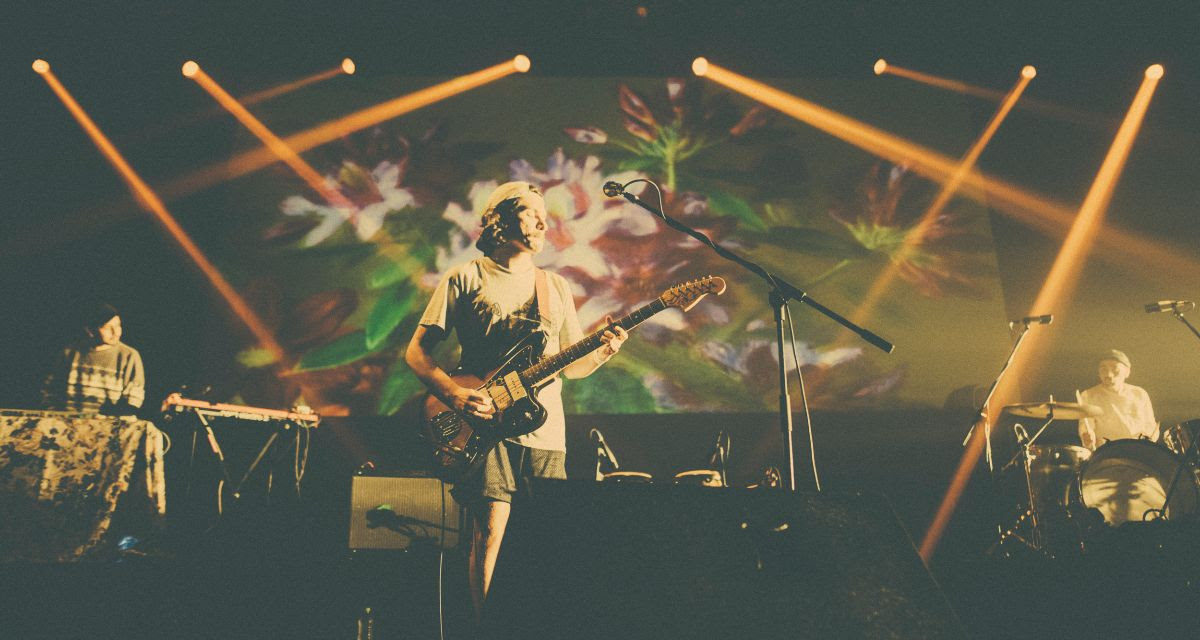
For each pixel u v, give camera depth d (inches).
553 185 226.7
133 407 177.0
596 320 214.2
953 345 214.5
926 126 235.3
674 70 239.8
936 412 208.7
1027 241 228.1
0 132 222.1
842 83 239.0
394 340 212.1
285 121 231.0
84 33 221.6
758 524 72.9
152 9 220.8
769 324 214.2
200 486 194.1
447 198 225.1
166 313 214.4
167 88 231.3
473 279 120.0
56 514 143.9
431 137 231.0
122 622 123.5
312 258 218.7
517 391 111.9
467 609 137.4
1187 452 172.4
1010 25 232.1
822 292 218.2
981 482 203.3
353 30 234.7
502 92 236.1
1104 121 235.0
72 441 148.2
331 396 206.8
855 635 67.6
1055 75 238.2
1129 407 203.9
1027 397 216.1
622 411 207.5
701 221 224.1
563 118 233.8
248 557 149.5
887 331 214.8
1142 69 235.9
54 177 222.1
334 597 132.8
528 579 68.7
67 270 216.1
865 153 232.4
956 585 127.8
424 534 137.6
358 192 225.0
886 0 227.1
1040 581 127.0
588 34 238.2
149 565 127.2
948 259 222.1
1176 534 128.2
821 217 225.5
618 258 219.8
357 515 137.1
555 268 218.5
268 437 200.5
